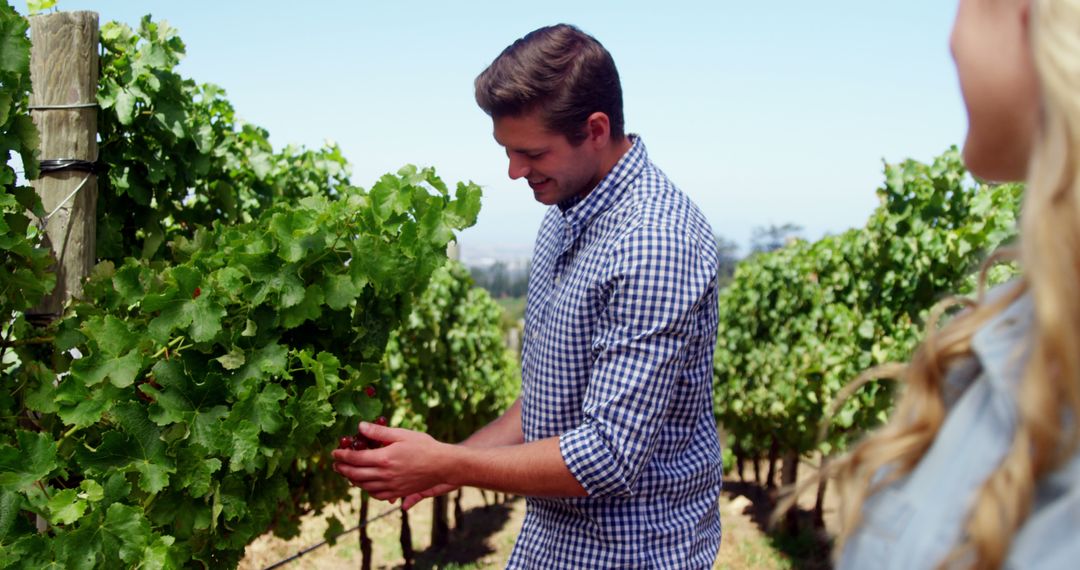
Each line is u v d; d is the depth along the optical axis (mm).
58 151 2564
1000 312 701
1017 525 593
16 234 2191
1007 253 747
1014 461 597
